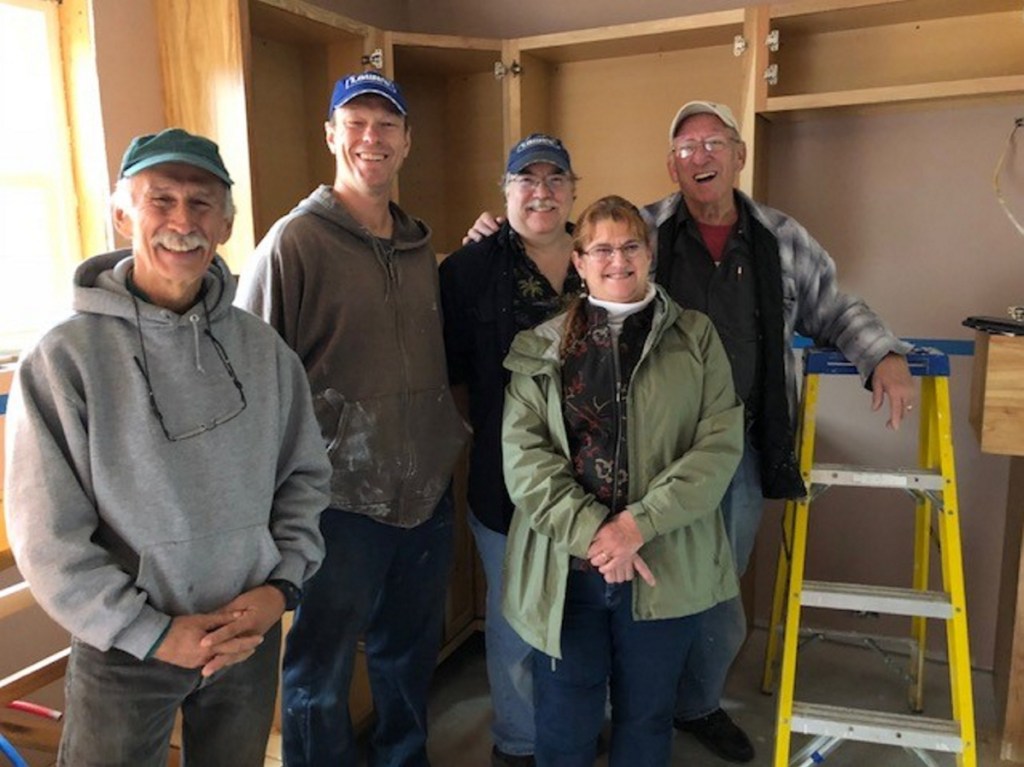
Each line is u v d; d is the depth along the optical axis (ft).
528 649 6.66
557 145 6.21
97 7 6.81
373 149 5.71
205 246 4.10
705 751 7.36
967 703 5.88
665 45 8.71
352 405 5.63
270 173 8.19
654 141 9.16
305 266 5.53
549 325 5.60
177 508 4.03
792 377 6.73
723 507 6.64
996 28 7.69
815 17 7.73
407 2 10.31
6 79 6.72
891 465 8.77
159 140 4.02
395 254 5.93
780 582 8.06
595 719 5.49
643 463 5.18
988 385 6.48
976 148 8.04
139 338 4.04
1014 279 8.12
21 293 6.93
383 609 6.24
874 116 8.34
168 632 3.94
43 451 3.78
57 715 5.76
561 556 5.24
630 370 5.24
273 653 4.68
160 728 4.20
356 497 5.66
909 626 9.00
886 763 7.08
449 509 6.40
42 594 3.75
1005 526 8.30
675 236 6.61
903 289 8.52
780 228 6.71
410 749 6.48
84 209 7.21
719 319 6.40
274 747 6.82
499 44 8.77
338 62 8.32
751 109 7.88
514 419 5.43
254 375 4.42
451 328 6.47
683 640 5.36
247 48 6.87
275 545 4.50
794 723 6.14
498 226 6.66
